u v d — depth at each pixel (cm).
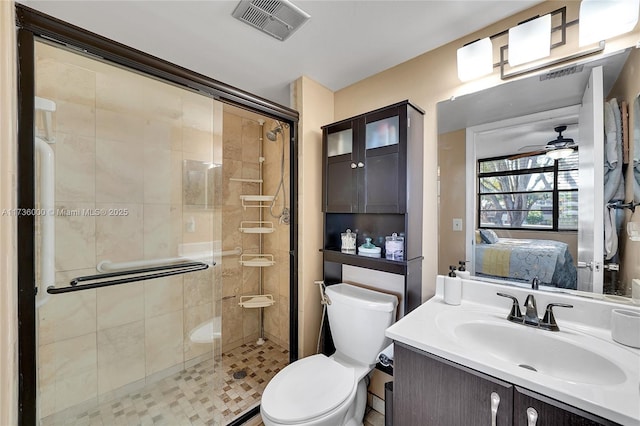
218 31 136
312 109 190
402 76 166
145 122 156
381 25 132
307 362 144
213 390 176
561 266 113
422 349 93
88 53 110
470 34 138
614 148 102
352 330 155
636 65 98
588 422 65
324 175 186
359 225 188
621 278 100
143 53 122
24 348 97
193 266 178
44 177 117
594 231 106
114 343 156
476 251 136
